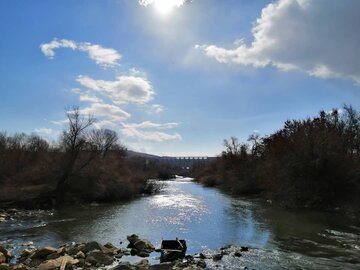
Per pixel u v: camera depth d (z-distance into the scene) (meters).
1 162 66.38
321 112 66.12
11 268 20.66
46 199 56.00
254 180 80.12
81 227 37.06
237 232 34.12
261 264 23.08
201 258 24.75
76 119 68.62
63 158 63.16
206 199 68.44
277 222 39.59
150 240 30.75
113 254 25.42
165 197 73.50
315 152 53.16
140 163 162.62
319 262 23.30
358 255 24.92
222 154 117.06
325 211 48.34
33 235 32.72
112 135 106.38
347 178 49.78
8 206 51.06
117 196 67.12
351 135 58.97
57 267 21.08
